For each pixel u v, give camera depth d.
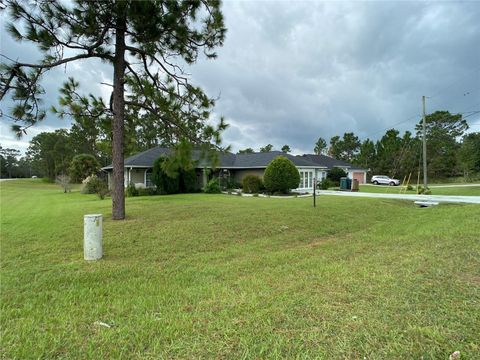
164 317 2.86
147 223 7.85
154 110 9.45
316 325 2.53
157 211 9.86
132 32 7.96
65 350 2.29
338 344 2.21
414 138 46.06
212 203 12.33
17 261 5.02
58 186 35.97
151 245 6.04
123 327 2.65
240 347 2.23
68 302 3.38
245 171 24.94
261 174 23.83
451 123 44.59
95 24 7.20
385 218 10.20
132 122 10.05
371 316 2.63
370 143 50.03
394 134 48.44
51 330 2.63
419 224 8.34
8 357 2.20
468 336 2.23
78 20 6.97
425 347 2.12
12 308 3.21
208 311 2.96
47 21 6.50
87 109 8.25
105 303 3.32
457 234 6.29
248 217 8.78
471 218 8.48
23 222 8.55
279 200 14.44
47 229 7.42
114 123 8.54
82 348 2.30
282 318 2.69
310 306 2.93
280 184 19.56
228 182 24.81
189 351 2.21
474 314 2.58
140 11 7.05
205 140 9.31
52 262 4.99
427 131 45.12
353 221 9.29
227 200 14.24
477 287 3.23
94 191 21.86
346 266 4.44
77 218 8.95
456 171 42.16
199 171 23.11
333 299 3.09
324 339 2.29
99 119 9.29
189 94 9.40
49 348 2.31
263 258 5.29
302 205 11.77
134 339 2.41
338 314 2.71
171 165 9.72
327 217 9.48
